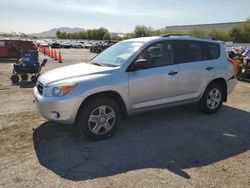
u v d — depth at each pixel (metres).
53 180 3.86
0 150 4.77
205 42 6.65
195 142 5.19
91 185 3.74
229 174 4.07
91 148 4.85
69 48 56.41
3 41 23.94
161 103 5.82
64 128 5.75
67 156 4.56
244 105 7.92
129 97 5.35
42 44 56.59
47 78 5.16
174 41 6.09
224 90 7.02
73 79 4.95
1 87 10.49
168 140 5.25
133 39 6.25
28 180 3.85
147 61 5.42
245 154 4.74
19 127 5.86
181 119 6.46
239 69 12.62
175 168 4.21
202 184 3.79
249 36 80.94
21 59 11.95
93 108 4.99
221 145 5.09
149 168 4.20
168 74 5.79
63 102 4.77
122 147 4.91
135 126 5.95
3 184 3.74
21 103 7.89
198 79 6.33
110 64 5.60
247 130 5.86
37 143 5.06
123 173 4.05
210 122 6.31
